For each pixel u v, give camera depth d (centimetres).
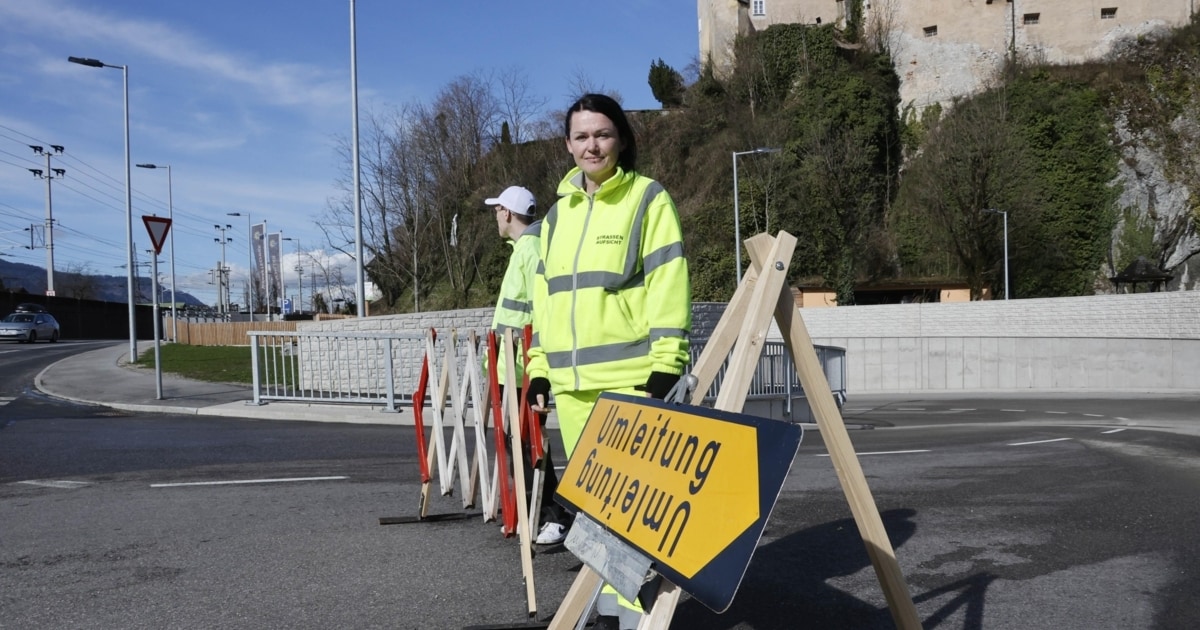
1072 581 430
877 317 3219
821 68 5159
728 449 213
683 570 212
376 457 838
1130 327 2706
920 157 5125
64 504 595
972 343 2980
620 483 261
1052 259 4628
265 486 665
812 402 275
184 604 383
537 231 491
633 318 312
